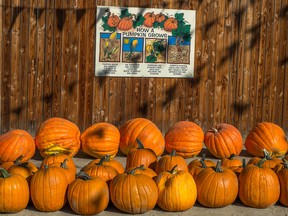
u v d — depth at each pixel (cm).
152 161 727
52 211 641
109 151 870
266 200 664
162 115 1074
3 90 1024
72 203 630
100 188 630
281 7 1100
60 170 646
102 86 1053
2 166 697
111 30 1048
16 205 627
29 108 1034
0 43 1018
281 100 1111
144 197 627
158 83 1070
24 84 1030
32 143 841
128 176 637
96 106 1052
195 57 1080
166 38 1066
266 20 1097
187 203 644
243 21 1091
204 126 1090
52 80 1039
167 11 1063
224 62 1088
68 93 1045
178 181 642
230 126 921
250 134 922
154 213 642
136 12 1054
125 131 885
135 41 1056
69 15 1037
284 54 1106
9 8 1018
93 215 633
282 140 907
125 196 627
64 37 1038
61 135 852
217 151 895
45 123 868
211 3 1078
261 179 663
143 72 1063
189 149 882
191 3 1071
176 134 889
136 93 1065
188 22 1070
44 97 1038
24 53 1028
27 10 1024
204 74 1084
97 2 1041
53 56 1036
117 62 1054
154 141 870
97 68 1048
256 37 1096
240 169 705
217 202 657
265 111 1107
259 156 916
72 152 863
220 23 1083
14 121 1030
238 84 1096
